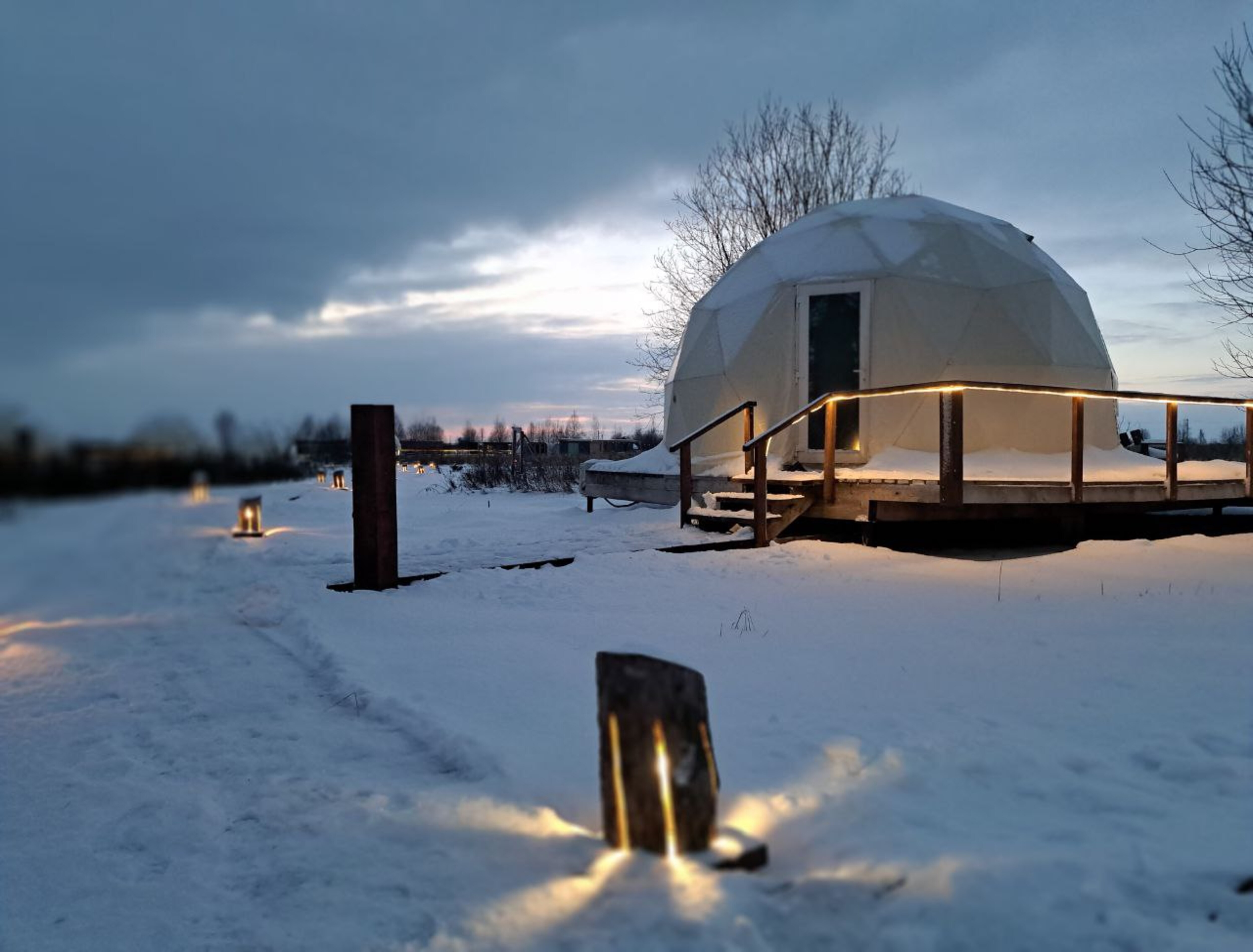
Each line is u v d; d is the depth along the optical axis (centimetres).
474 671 482
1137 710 395
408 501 2250
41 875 286
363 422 741
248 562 988
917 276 1248
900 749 338
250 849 292
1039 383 1270
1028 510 960
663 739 249
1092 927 214
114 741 407
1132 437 1708
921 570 803
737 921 215
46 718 445
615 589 727
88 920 257
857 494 958
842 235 1327
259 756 377
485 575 780
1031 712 394
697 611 643
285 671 522
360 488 743
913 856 245
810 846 259
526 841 273
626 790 253
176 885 274
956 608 635
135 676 518
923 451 1223
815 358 1274
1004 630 560
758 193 2655
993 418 1245
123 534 896
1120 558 839
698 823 249
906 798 297
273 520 1731
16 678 518
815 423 1270
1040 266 1361
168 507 1464
